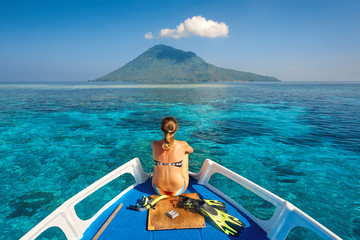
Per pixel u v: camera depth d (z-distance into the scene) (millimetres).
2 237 3861
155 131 11883
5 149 8570
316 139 10406
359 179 6238
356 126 13359
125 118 15891
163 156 2625
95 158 7746
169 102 27234
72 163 7266
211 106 23344
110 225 2301
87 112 18406
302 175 6492
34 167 6891
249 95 40188
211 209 2486
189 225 2264
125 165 2918
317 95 40562
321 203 5047
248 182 2492
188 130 12250
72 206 2131
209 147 9133
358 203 5043
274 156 8094
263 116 16984
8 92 43219
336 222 4406
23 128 12219
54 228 4105
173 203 2604
